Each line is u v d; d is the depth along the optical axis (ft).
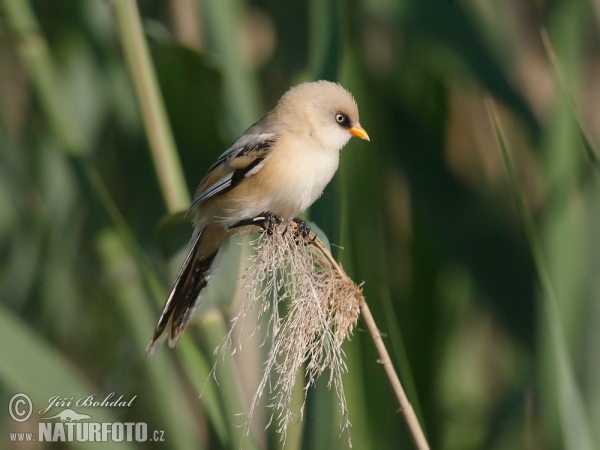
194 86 13.79
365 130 13.82
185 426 13.91
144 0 13.93
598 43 13.87
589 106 13.87
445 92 13.92
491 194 13.89
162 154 13.71
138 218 13.96
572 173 13.75
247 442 13.66
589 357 13.71
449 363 13.97
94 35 14.02
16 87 14.14
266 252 13.48
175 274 13.76
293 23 13.99
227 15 13.87
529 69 13.87
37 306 14.10
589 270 13.73
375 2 13.87
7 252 14.11
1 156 14.11
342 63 13.80
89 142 13.99
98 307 14.08
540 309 13.73
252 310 13.69
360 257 13.67
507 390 13.98
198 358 13.69
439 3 13.85
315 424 13.62
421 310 13.89
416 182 13.89
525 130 13.85
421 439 13.47
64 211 14.10
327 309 13.47
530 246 13.62
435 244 13.88
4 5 13.80
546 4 13.89
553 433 13.67
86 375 14.06
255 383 13.69
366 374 13.66
